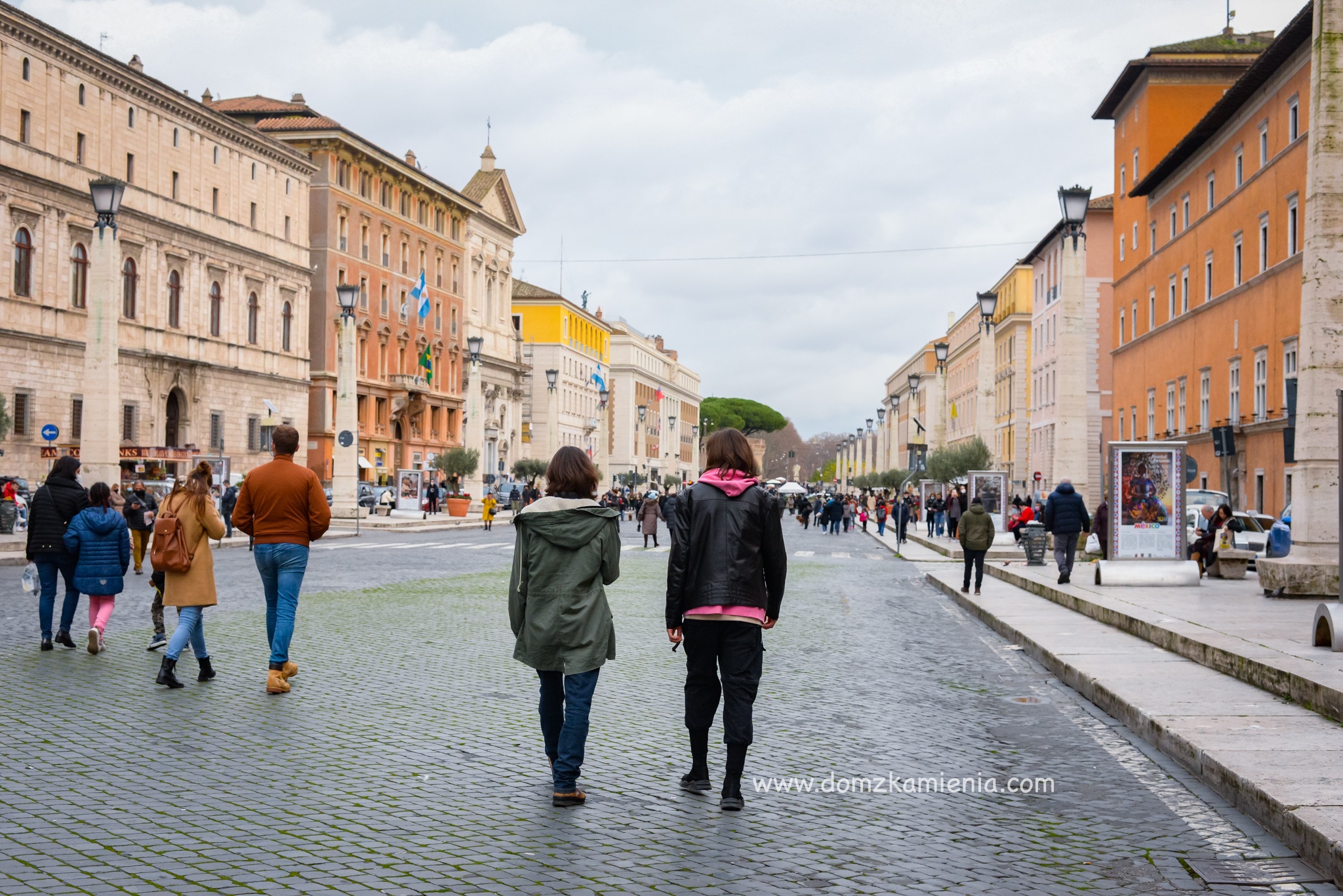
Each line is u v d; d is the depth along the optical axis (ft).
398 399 278.87
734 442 24.77
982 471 142.31
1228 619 50.88
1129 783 26.89
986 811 24.29
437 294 308.60
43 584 43.19
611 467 507.30
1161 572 71.41
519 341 374.63
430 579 82.23
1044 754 29.94
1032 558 98.58
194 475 36.94
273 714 32.35
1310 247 61.05
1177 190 176.04
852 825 23.00
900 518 143.54
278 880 18.67
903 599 76.43
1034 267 278.05
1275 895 19.16
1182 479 72.02
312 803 23.43
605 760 27.96
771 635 54.65
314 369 254.27
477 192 338.34
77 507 43.52
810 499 296.51
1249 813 23.99
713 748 29.81
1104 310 239.71
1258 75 136.67
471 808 23.39
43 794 23.52
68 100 177.47
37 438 171.42
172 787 24.35
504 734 30.66
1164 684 37.17
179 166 204.44
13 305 167.02
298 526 35.81
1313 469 61.52
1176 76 185.68
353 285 167.63
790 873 19.72
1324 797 22.88
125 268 190.39
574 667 23.80
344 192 259.60
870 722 33.88
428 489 227.61
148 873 18.88
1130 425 200.75
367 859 19.89
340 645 46.93
